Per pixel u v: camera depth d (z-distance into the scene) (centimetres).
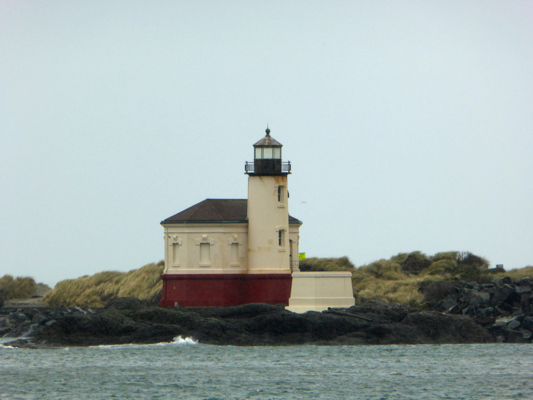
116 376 18950
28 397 16925
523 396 17000
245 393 17250
